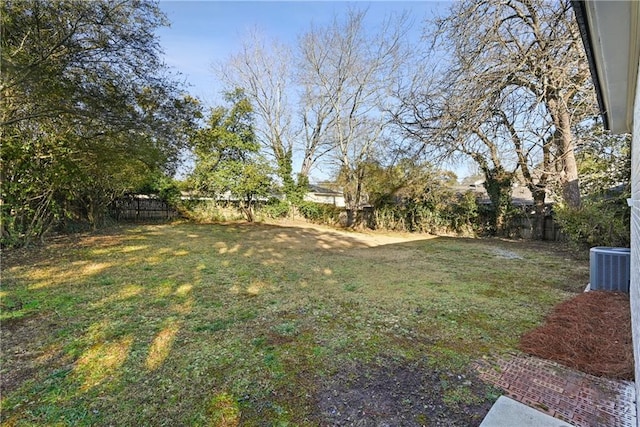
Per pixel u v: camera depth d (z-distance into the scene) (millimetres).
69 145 6840
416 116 9328
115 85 6027
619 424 1751
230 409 1898
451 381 2186
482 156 10984
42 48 5125
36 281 4508
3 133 5988
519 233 11070
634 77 2217
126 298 3875
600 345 2625
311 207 15711
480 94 7598
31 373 2252
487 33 7316
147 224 12617
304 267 5859
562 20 6598
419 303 3836
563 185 8234
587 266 6176
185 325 3104
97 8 5250
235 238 9516
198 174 13820
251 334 2922
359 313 3488
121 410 1876
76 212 9797
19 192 6395
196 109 7844
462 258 7070
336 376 2248
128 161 7781
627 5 1427
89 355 2512
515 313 3484
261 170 14562
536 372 2281
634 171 2549
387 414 1854
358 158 14391
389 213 13688
